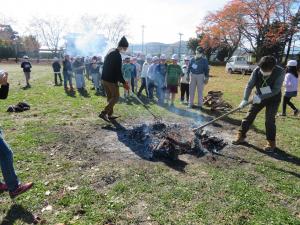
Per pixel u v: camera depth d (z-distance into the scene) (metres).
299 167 5.54
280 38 39.91
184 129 6.93
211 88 18.61
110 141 6.60
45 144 6.27
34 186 4.49
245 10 40.03
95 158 5.62
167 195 4.31
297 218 3.91
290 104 10.19
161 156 5.64
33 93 14.09
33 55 60.84
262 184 4.80
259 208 4.07
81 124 7.93
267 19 39.97
